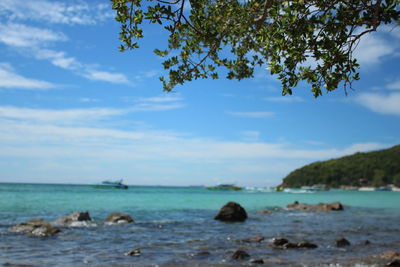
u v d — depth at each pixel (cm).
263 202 5897
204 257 1188
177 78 882
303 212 3531
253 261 1099
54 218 2561
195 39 854
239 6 847
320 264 1082
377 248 1398
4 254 1194
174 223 2309
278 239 1445
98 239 1575
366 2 631
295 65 677
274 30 673
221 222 2439
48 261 1093
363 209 4172
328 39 649
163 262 1102
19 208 3378
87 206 3947
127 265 1052
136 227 2047
